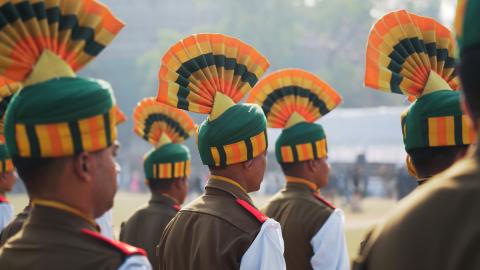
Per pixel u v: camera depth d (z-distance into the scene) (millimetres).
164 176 9477
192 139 90062
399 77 4906
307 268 7848
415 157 4562
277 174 62938
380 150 47562
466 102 2969
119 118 9750
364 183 48469
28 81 3984
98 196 3982
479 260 2715
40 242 3854
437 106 4434
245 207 5906
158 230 9172
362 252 3223
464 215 2793
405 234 2910
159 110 9656
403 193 37219
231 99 6180
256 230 5770
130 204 48906
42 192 3932
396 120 46750
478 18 2883
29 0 4039
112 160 4043
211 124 6059
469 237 2746
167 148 9586
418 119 4496
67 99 3799
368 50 5031
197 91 6141
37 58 4043
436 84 4793
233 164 6023
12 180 9133
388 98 119312
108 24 4293
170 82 6125
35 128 3803
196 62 6180
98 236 3881
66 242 3832
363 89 119188
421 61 4949
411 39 4996
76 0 4207
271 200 8367
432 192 2916
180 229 6125
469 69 2910
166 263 6254
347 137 48188
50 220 3896
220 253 5742
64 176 3887
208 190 6152
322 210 7891
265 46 119062
